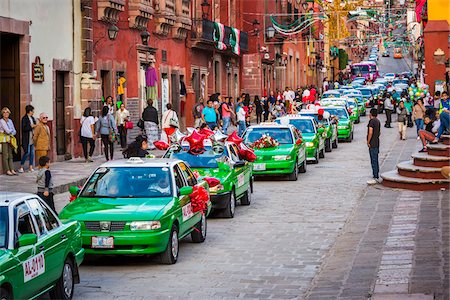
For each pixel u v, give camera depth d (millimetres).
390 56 160750
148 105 36281
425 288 12539
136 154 23156
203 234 17891
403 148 39625
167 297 13055
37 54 29641
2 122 26062
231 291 13453
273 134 29672
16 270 10719
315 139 34312
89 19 33031
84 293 13305
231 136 23297
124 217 14781
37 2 29578
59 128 31984
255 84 66438
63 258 12234
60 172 27781
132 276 14547
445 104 36031
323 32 100812
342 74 116000
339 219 20656
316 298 12602
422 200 22547
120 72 37281
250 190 23734
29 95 28906
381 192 24875
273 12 71500
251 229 19469
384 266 14391
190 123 47969
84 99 32844
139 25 38688
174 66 45375
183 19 45156
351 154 38438
